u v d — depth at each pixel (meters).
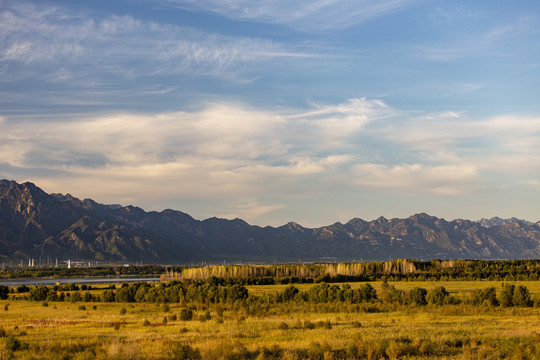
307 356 32.78
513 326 49.25
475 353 33.66
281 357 32.47
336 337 40.06
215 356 31.67
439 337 39.84
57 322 60.00
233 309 75.06
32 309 87.00
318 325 49.53
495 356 32.47
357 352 32.97
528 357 31.33
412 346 34.78
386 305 79.12
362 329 46.34
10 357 33.34
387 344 34.66
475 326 49.09
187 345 33.28
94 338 41.22
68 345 36.84
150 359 31.27
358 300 86.62
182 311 63.06
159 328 50.66
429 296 81.12
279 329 47.91
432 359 32.09
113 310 82.94
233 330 47.12
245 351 33.00
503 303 78.00
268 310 73.00
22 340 41.41
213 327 50.03
